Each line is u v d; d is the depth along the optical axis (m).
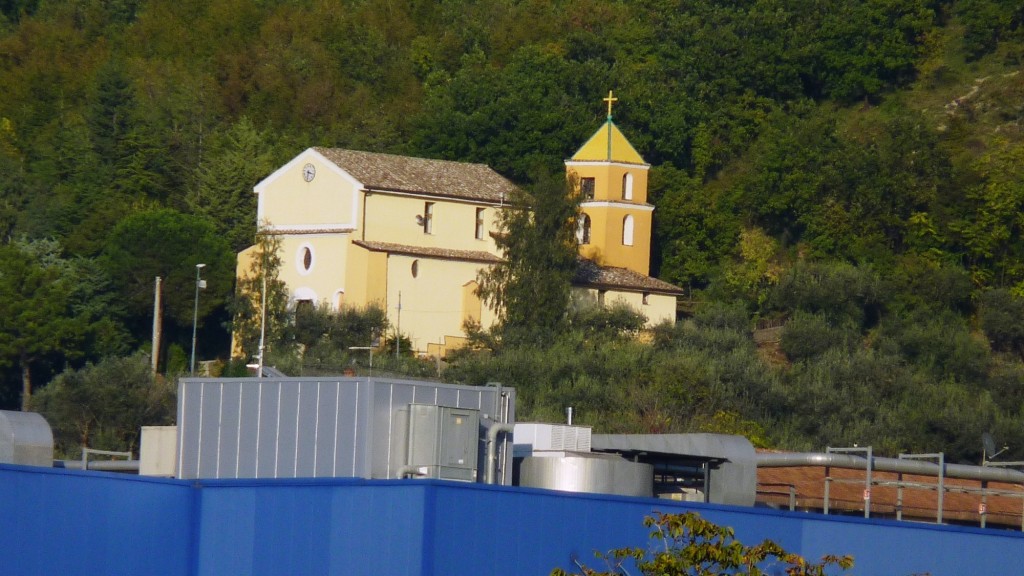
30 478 91.50
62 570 90.06
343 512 86.31
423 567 84.50
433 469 96.88
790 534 98.25
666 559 78.81
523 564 87.94
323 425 99.25
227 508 87.62
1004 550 103.25
